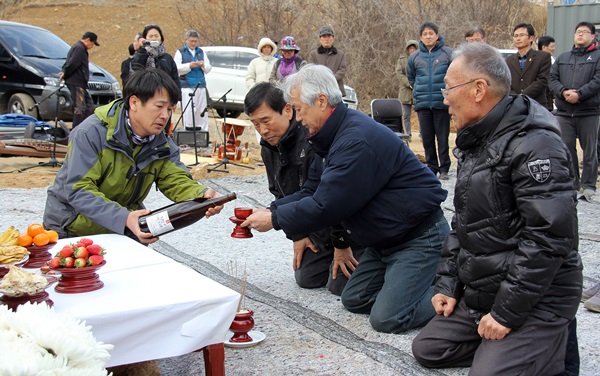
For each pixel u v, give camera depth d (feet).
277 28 72.90
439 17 68.85
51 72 44.29
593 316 15.07
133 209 13.98
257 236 22.07
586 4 50.39
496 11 70.13
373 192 13.33
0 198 27.12
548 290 10.33
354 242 15.47
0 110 45.50
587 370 12.21
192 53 40.37
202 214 12.28
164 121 12.97
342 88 37.01
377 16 68.85
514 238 10.41
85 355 6.61
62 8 91.86
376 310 13.97
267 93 15.02
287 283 17.34
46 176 32.01
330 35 36.65
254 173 33.81
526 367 10.27
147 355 9.10
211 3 79.56
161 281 10.09
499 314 10.23
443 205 26.66
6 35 45.80
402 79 46.50
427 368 12.14
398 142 13.64
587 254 19.89
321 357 12.79
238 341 13.29
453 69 10.59
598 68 27.43
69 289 9.52
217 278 17.51
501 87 10.41
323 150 13.64
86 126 13.12
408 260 13.94
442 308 11.93
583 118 28.07
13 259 9.71
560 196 9.84
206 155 37.99
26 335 6.56
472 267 10.85
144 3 93.81
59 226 13.43
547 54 29.09
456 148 11.47
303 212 13.07
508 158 10.19
